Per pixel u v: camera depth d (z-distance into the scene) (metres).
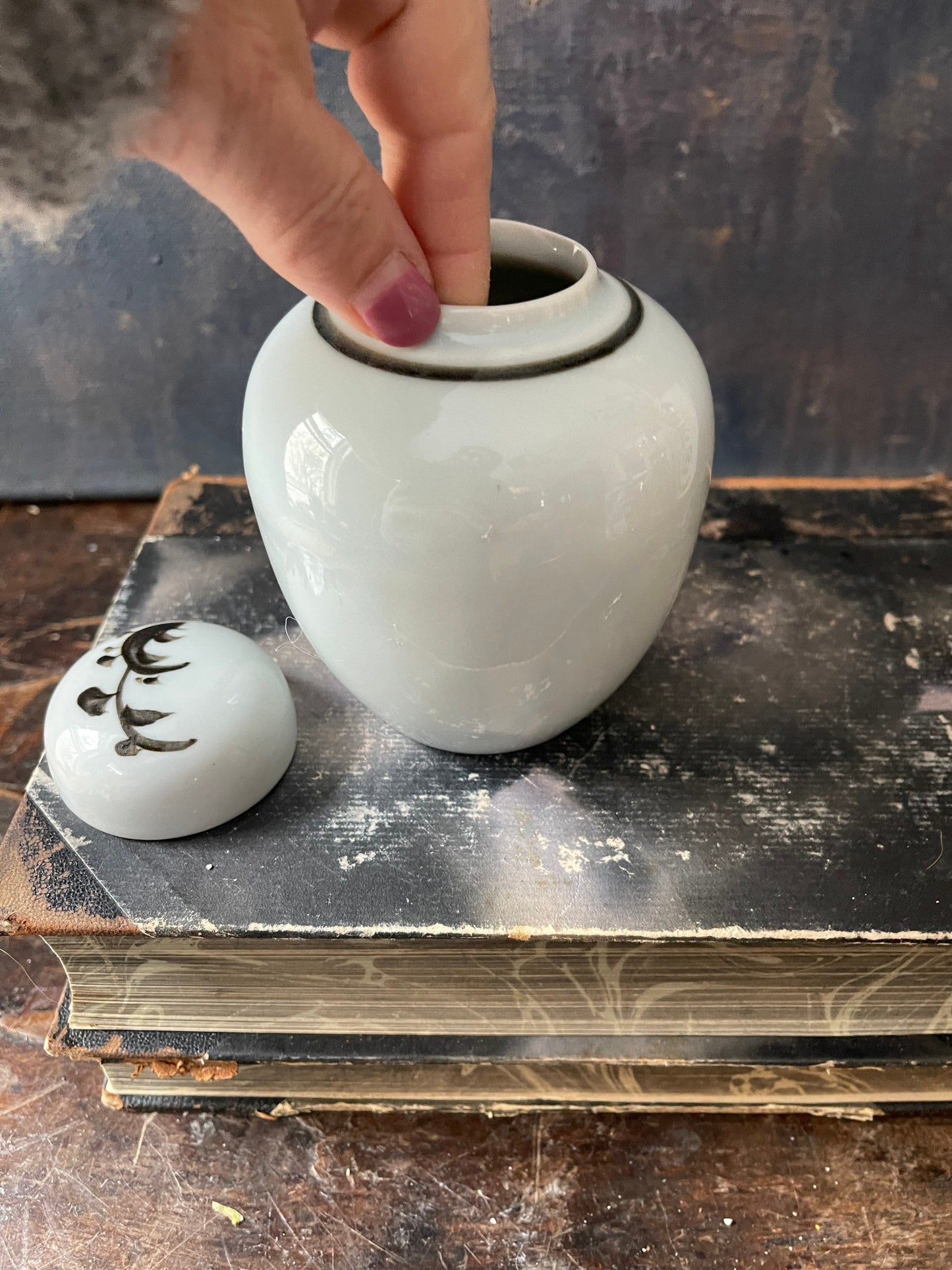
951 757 0.45
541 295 0.42
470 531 0.33
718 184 0.65
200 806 0.40
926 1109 0.44
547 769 0.45
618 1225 0.40
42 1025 0.48
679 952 0.39
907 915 0.38
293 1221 0.40
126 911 0.38
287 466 0.35
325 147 0.27
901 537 0.60
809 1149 0.43
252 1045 0.42
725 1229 0.40
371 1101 0.44
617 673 0.42
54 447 0.81
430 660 0.38
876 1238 0.40
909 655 0.51
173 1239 0.40
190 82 0.23
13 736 0.62
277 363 0.38
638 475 0.34
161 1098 0.44
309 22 0.28
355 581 0.36
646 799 0.43
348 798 0.43
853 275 0.69
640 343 0.36
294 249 0.29
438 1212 0.41
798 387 0.75
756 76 0.61
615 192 0.66
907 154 0.64
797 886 0.40
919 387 0.74
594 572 0.35
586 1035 0.43
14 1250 0.39
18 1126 0.44
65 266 0.71
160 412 0.79
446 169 0.32
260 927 0.38
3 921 0.38
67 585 0.75
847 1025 0.42
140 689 0.40
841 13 0.58
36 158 0.22
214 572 0.56
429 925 0.38
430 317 0.33
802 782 0.44
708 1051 0.42
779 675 0.50
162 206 0.68
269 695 0.42
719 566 0.57
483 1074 0.43
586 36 0.59
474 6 0.30
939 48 0.59
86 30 0.20
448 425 0.33
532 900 0.39
